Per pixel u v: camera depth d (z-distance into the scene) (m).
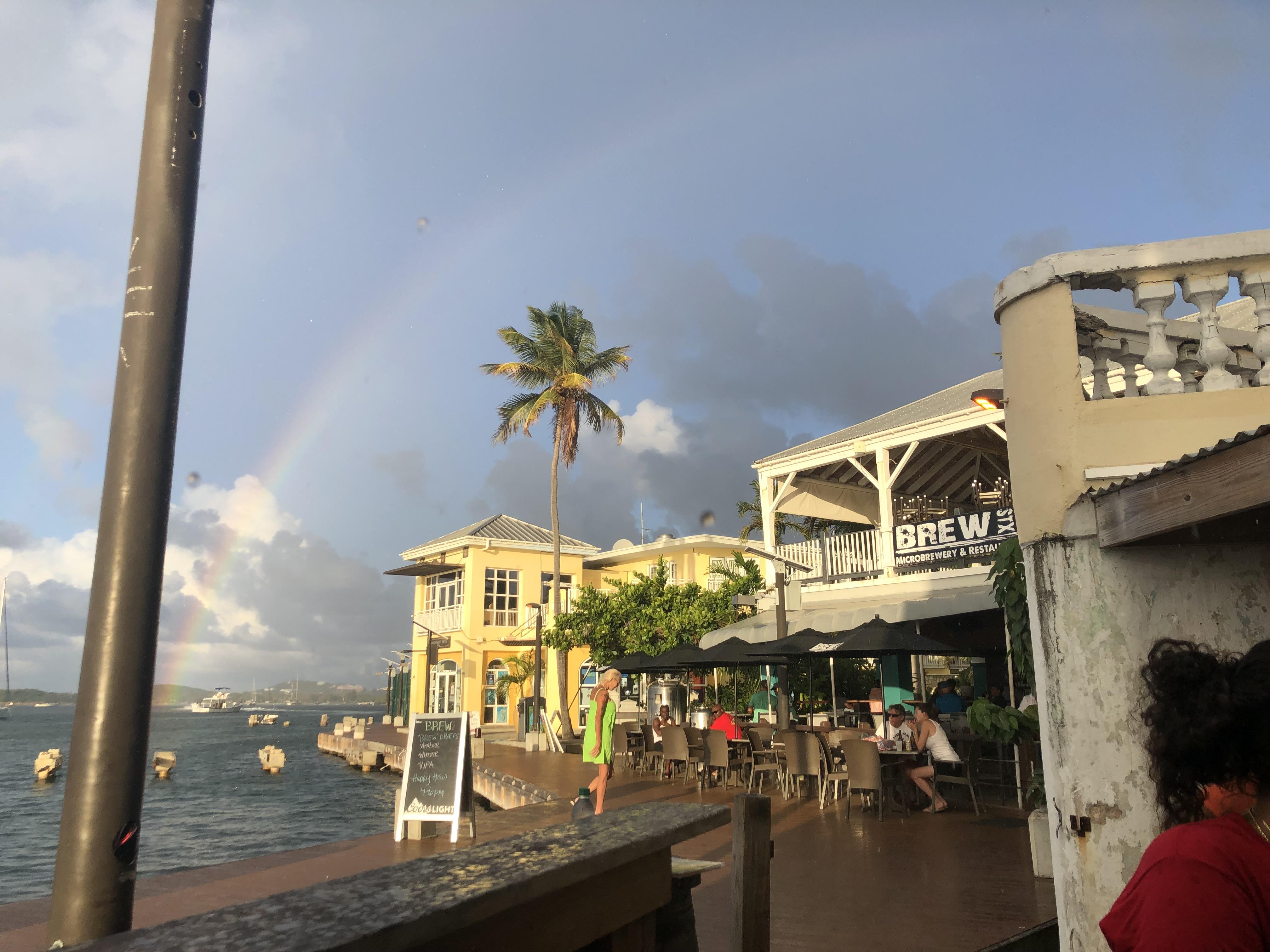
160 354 2.82
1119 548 4.07
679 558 35.66
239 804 23.33
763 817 2.95
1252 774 1.49
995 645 15.48
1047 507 4.37
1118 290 4.61
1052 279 4.48
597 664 25.92
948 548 16.34
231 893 7.29
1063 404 4.38
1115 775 3.95
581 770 17.52
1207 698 1.55
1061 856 4.11
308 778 31.03
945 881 6.84
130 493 2.69
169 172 2.95
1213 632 4.00
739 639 16.14
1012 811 10.42
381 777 30.95
